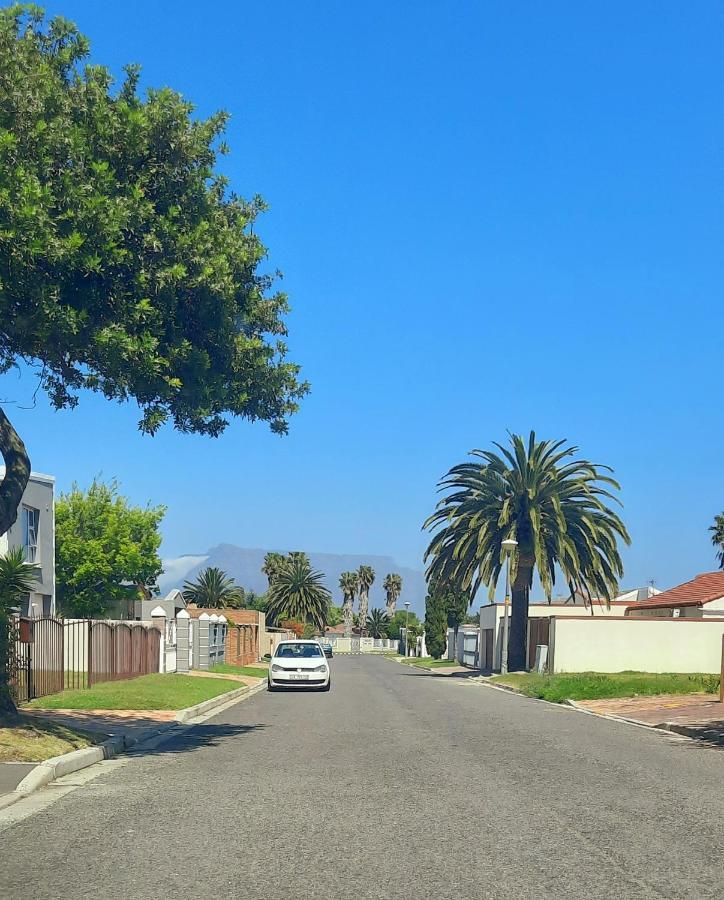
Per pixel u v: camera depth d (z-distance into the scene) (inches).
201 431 625.9
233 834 330.0
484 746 603.2
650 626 1617.9
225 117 565.6
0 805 381.7
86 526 2396.7
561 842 317.7
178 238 526.9
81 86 534.9
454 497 1833.2
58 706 802.8
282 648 1311.5
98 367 530.3
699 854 301.6
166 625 1451.8
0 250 455.2
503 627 1712.6
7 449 553.9
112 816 362.9
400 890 259.1
